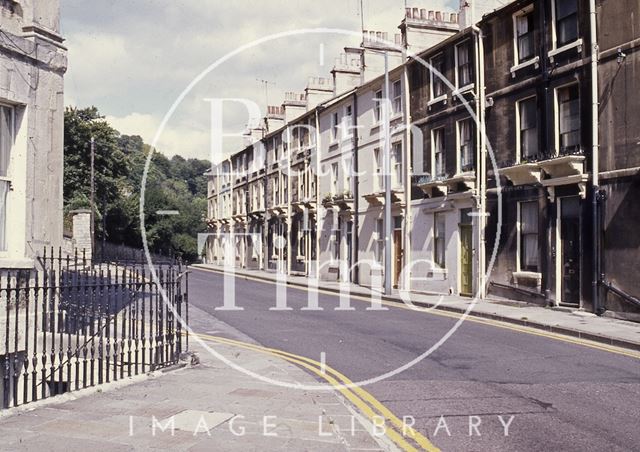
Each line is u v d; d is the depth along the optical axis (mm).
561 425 6891
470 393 8422
